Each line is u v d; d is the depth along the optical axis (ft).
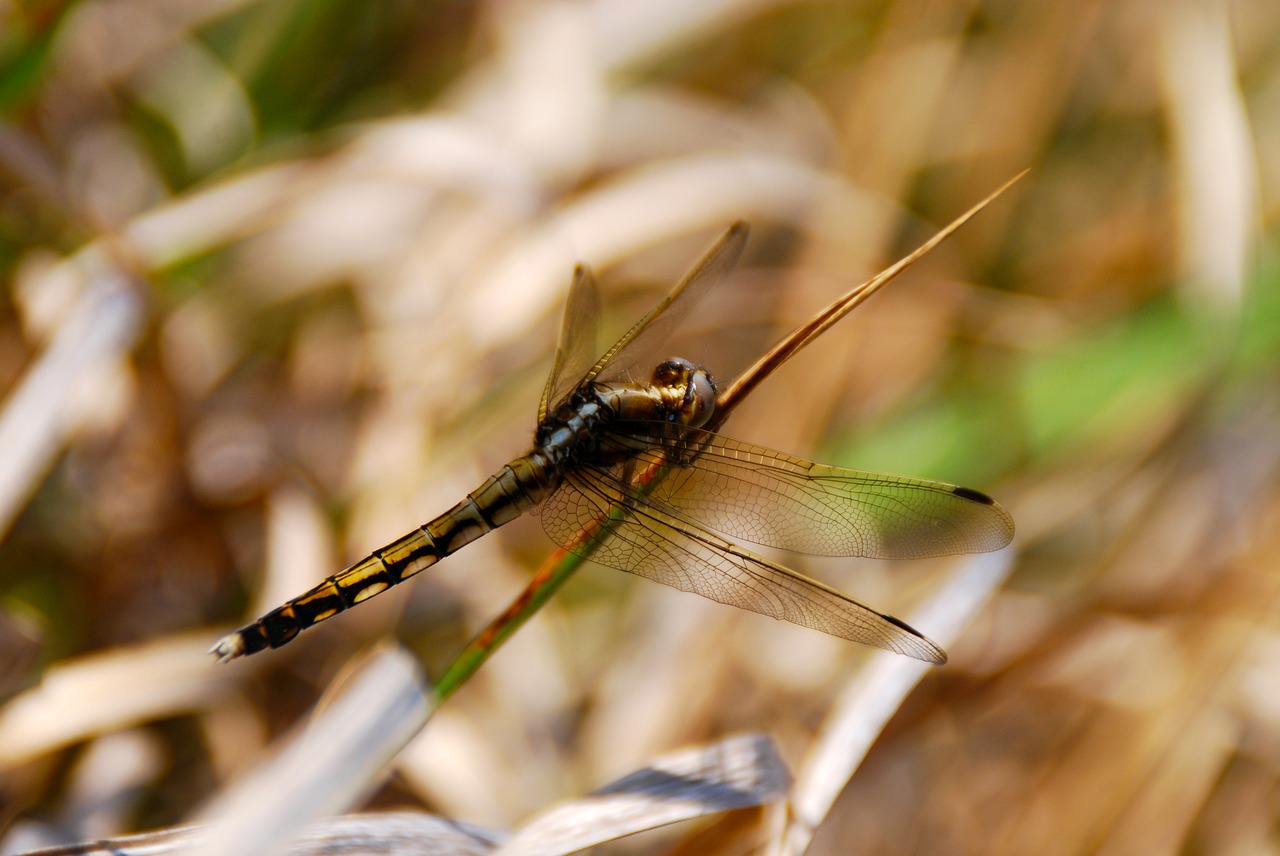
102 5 2.47
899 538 2.29
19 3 2.36
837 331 2.47
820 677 2.41
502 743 2.37
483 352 2.41
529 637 2.40
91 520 2.39
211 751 2.36
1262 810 2.40
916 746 2.42
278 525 2.38
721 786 2.25
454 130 2.42
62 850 2.21
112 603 2.39
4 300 2.40
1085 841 2.39
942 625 2.31
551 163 2.46
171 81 2.48
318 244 2.45
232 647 2.30
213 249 2.40
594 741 2.38
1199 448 2.47
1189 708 2.39
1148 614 2.40
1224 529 2.45
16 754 2.30
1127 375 2.47
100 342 2.33
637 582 2.43
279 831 2.19
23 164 2.37
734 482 2.30
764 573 2.28
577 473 2.31
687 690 2.39
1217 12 2.46
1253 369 2.48
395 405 2.41
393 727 2.21
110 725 2.32
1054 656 2.40
